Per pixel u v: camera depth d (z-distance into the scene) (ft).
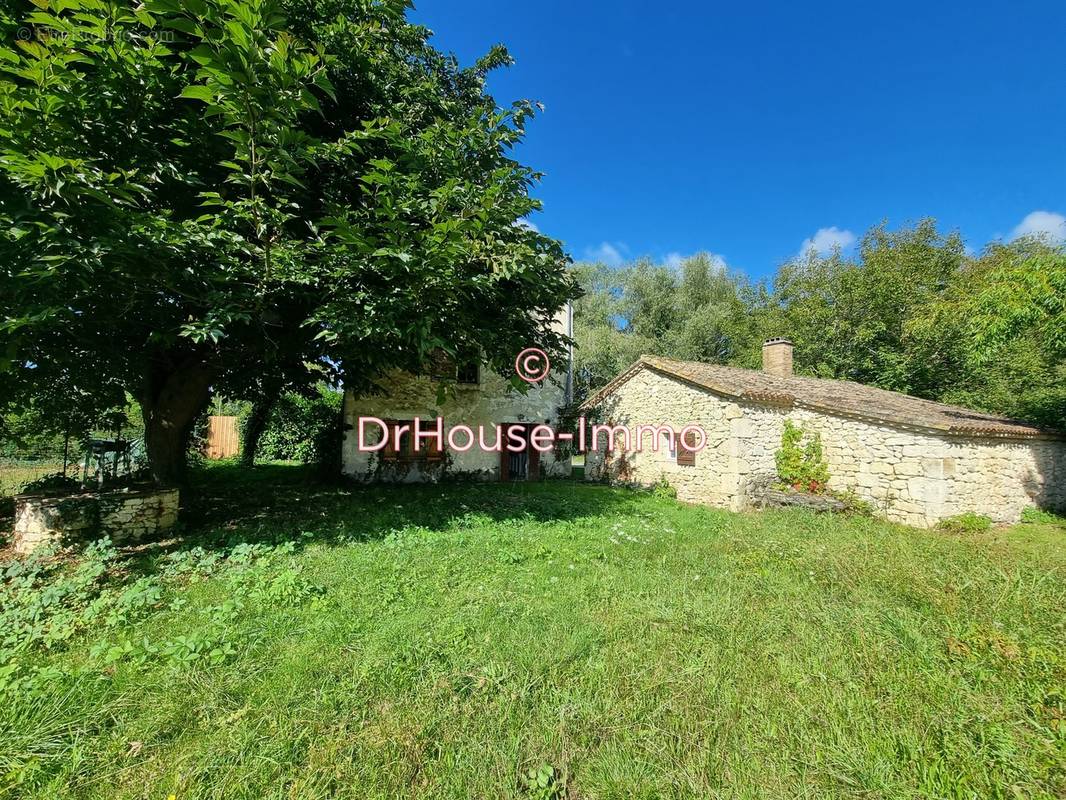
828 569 16.62
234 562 16.75
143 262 16.35
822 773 7.25
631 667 9.99
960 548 20.27
